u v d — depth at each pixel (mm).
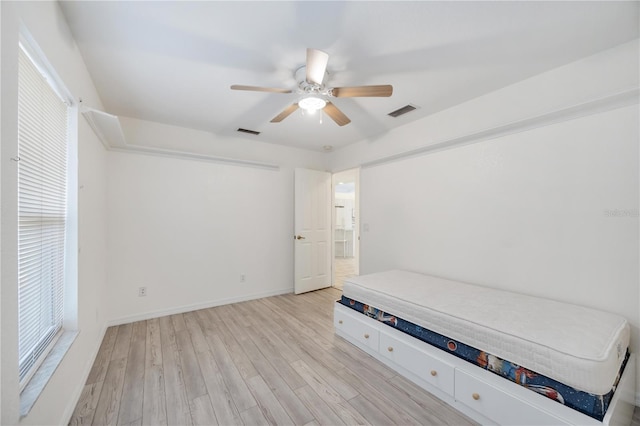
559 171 2098
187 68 2102
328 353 2395
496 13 1548
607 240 1873
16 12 991
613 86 1851
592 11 1530
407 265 3320
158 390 1871
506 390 1485
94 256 2273
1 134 895
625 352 1605
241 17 1571
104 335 2709
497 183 2475
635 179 1768
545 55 1948
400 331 2105
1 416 875
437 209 2980
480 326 1640
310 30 1683
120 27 1642
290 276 4391
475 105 2619
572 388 1284
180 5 1475
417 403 1771
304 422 1601
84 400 1753
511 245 2373
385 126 3412
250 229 3965
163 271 3281
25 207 1213
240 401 1773
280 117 2451
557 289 2102
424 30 1686
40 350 1384
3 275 900
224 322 3082
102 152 2656
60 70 1465
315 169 4691
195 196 3508
